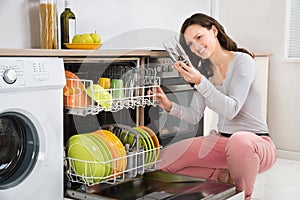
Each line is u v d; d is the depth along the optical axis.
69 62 2.09
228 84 2.53
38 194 1.82
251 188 2.38
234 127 2.65
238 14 4.71
